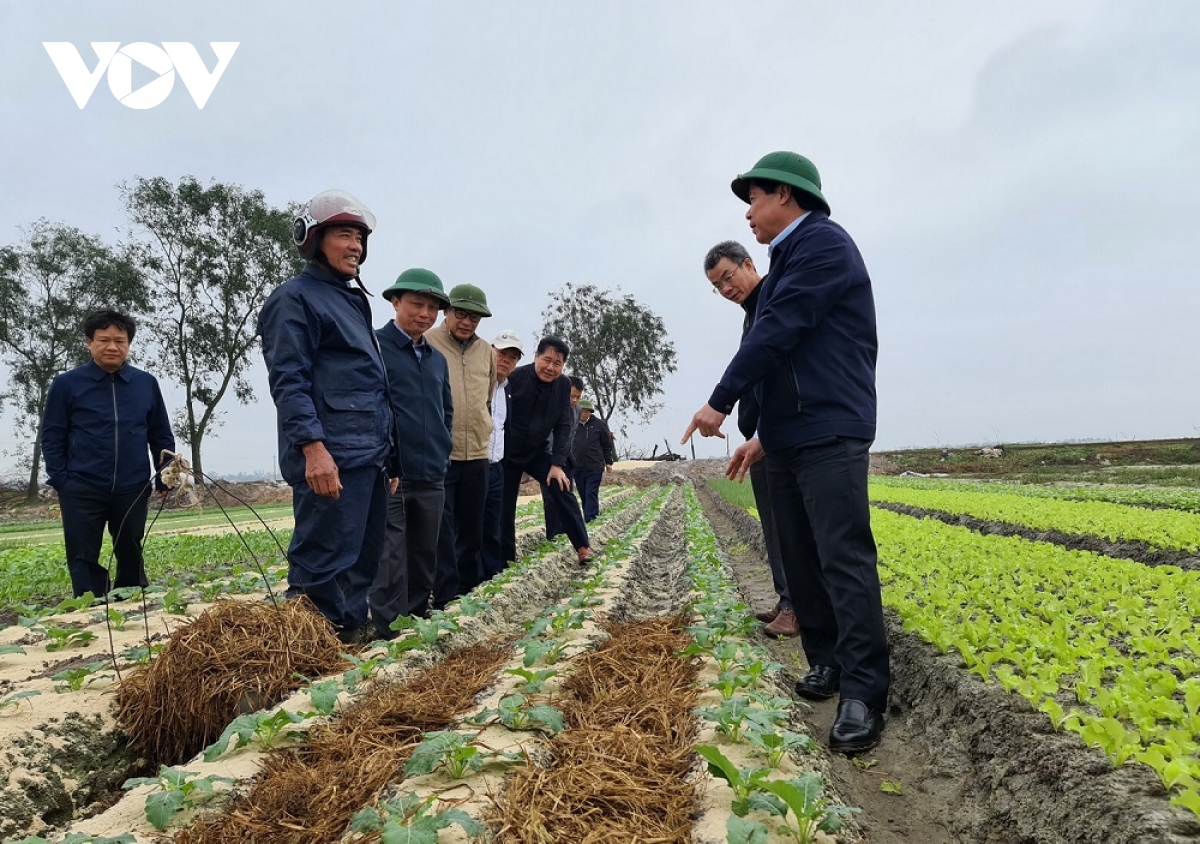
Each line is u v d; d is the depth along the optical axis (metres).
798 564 4.17
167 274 33.75
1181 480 22.78
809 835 2.39
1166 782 2.34
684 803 2.66
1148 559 8.07
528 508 18.38
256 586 6.66
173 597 5.43
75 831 2.57
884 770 3.52
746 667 3.84
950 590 5.48
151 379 6.45
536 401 8.20
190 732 3.53
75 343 33.78
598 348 56.97
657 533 14.08
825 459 3.55
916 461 39.84
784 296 3.49
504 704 3.25
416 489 5.54
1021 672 3.63
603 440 13.50
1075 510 12.18
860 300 3.63
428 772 2.75
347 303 4.64
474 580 6.98
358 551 4.46
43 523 24.38
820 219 3.72
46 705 3.45
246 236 34.59
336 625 4.46
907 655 4.51
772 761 2.87
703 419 3.54
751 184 3.89
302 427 4.08
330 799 2.66
